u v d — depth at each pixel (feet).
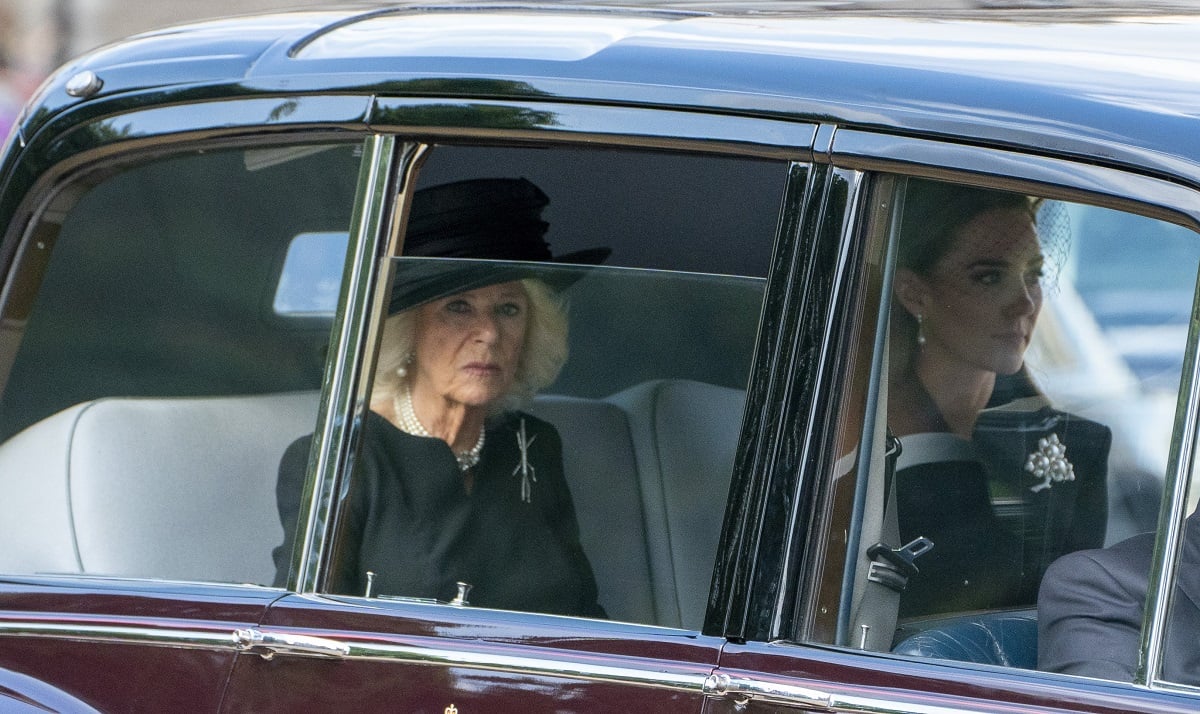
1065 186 23.75
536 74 27.04
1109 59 25.34
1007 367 24.91
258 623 27.37
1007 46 25.95
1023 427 24.99
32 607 29.12
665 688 24.63
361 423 27.76
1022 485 24.99
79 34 93.40
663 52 26.68
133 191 55.67
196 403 35.12
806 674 23.98
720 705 24.30
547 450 27.07
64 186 31.24
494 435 27.30
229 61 29.71
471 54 27.81
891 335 24.79
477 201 27.50
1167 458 23.16
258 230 52.95
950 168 24.27
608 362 26.53
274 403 35.42
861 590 24.75
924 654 24.53
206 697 27.45
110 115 30.37
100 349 54.24
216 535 33.27
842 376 24.64
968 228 24.63
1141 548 24.35
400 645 26.37
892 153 24.53
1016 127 24.09
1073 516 24.86
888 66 25.31
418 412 27.63
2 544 34.73
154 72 30.27
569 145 26.78
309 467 27.94
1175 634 22.72
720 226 26.11
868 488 24.81
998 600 25.02
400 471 27.55
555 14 29.50
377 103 27.99
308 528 27.81
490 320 27.22
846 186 24.77
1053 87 24.44
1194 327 22.59
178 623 27.91
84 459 34.53
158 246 54.95
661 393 26.16
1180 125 23.48
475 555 26.91
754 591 24.62
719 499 25.53
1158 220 23.62
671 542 25.85
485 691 25.79
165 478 33.99
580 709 25.07
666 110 26.05
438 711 25.93
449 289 27.50
